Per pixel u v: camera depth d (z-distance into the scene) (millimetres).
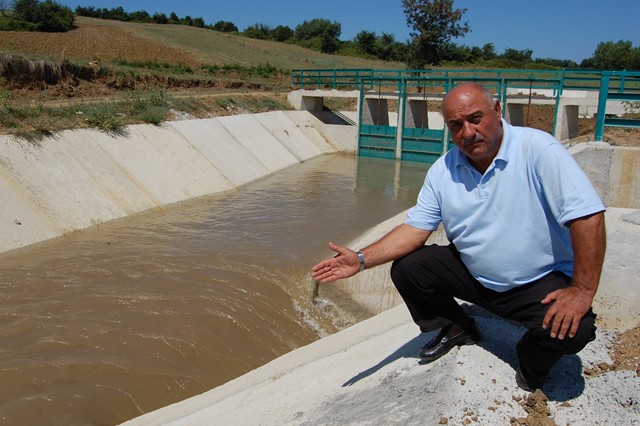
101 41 51000
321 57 69812
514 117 30219
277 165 26047
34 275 11281
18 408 7277
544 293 3629
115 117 19766
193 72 43875
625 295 5465
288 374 5965
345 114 37375
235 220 16188
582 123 29891
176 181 18953
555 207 3338
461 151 3625
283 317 10344
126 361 8469
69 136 17000
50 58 25844
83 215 14664
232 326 9742
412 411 4031
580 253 3246
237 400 5738
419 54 41750
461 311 4371
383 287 10398
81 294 10469
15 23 50781
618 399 3883
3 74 22938
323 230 15320
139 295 10500
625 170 8680
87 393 7699
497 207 3582
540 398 3908
